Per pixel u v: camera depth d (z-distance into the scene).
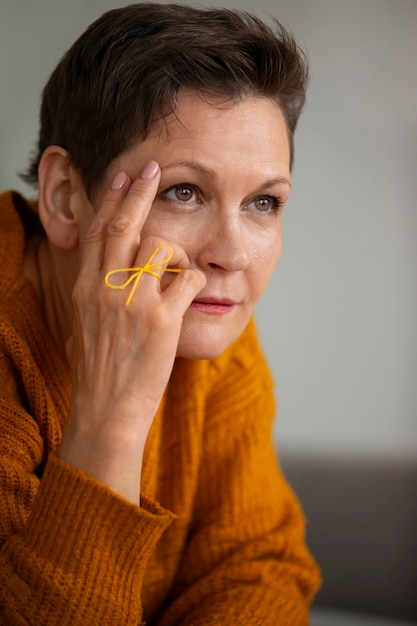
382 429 1.56
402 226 1.53
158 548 1.12
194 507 1.17
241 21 0.88
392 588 1.48
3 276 0.97
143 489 1.06
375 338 1.57
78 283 0.82
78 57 0.91
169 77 0.82
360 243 1.55
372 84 1.50
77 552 0.79
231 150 0.84
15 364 0.92
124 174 0.85
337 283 1.57
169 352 0.81
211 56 0.83
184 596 1.08
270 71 0.85
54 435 0.93
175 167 0.83
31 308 0.98
